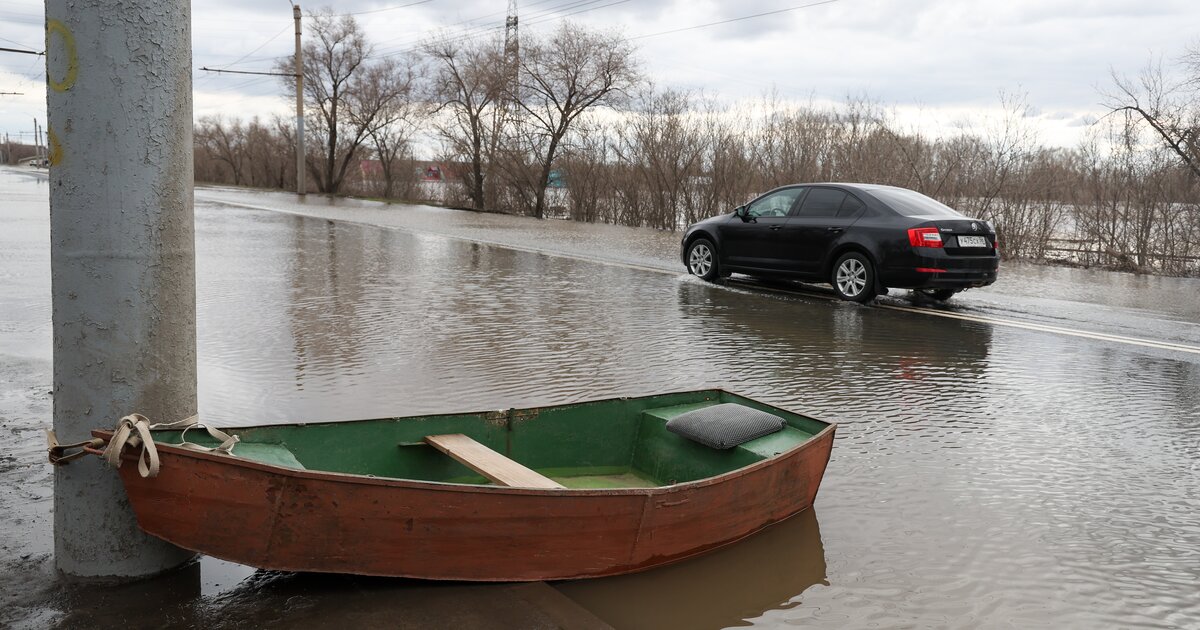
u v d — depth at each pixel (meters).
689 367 8.26
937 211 12.57
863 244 12.46
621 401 5.07
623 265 16.91
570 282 14.26
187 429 3.68
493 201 39.03
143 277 3.65
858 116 24.12
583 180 33.75
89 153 3.54
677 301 12.39
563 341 9.37
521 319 10.66
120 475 3.38
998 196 20.55
